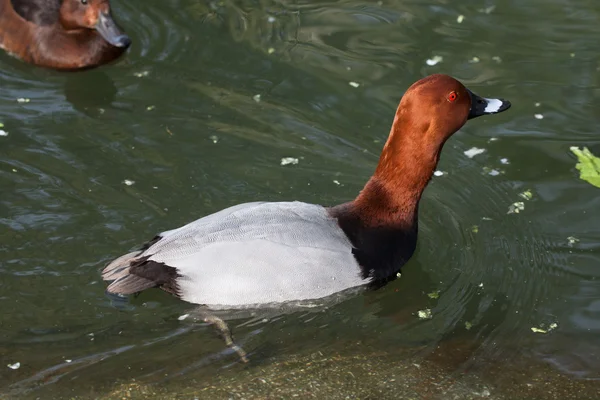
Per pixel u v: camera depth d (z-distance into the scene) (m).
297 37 15.16
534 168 12.43
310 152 12.59
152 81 14.04
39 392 8.54
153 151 12.38
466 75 14.20
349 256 9.79
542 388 8.97
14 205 11.13
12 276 10.09
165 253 9.57
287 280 9.47
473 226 11.47
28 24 14.45
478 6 16.02
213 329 9.53
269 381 8.84
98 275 10.20
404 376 9.05
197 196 11.60
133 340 9.33
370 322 9.88
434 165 10.18
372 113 13.39
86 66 14.38
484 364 9.29
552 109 13.52
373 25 15.49
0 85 13.90
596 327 9.88
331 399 8.66
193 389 8.67
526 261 10.89
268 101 13.61
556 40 15.08
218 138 12.73
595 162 12.41
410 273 10.65
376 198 10.24
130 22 15.34
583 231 11.34
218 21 15.47
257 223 9.67
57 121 12.94
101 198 11.40
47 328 9.42
